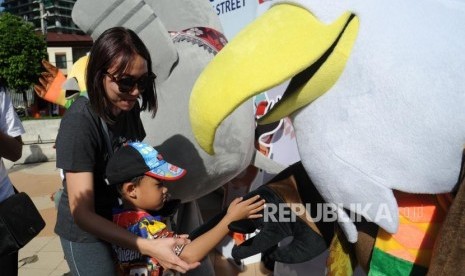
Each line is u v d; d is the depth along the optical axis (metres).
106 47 1.55
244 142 2.43
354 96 1.34
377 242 1.48
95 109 1.61
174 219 2.60
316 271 2.57
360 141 1.34
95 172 1.70
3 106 2.19
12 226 1.96
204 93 1.44
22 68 20.30
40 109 22.33
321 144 1.43
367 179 1.35
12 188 2.26
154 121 2.29
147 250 1.52
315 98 1.44
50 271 3.62
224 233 1.54
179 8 2.62
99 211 1.73
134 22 2.34
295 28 1.37
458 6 1.39
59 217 1.77
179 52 2.38
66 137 1.60
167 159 2.25
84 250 1.71
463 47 1.27
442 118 1.23
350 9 1.32
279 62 1.34
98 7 2.41
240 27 3.69
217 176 2.39
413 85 1.24
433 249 1.32
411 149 1.27
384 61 1.28
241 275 3.34
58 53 26.47
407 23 1.30
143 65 1.62
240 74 1.36
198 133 1.52
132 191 1.64
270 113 1.59
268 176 3.15
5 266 2.10
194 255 1.52
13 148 2.19
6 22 20.73
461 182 1.25
